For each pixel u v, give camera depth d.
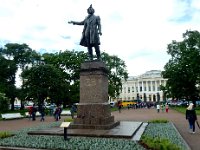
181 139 14.59
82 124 17.44
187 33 66.81
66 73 66.56
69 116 41.78
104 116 17.34
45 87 56.56
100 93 17.84
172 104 96.94
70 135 15.39
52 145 12.52
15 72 72.62
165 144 11.12
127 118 33.81
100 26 19.27
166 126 21.38
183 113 43.88
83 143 12.91
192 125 19.66
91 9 19.64
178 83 69.44
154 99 149.25
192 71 66.00
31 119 36.00
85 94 18.08
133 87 154.62
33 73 56.22
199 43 63.25
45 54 70.81
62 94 58.62
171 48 70.00
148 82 151.75
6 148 12.55
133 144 12.58
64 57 67.12
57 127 19.34
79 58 66.94
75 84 64.88
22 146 12.65
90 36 18.95
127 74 81.50
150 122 25.14
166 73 70.31
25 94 57.69
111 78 78.88
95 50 19.16
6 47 75.88
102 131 16.14
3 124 27.83
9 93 67.06
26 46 76.69
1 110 47.59
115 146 12.15
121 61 80.75
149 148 11.47
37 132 16.34
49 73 56.53
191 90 71.31
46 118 38.38
